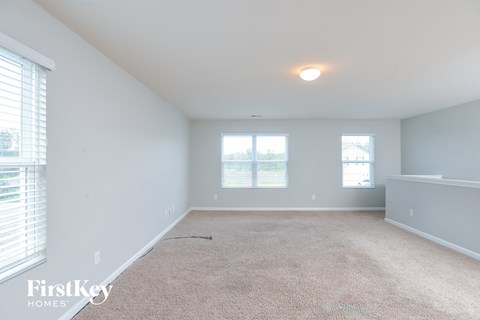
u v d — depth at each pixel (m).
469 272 2.58
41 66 1.56
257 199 6.01
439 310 1.93
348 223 4.70
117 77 2.57
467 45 2.17
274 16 1.74
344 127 6.00
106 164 2.34
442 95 3.87
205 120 6.03
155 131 3.63
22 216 1.48
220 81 3.14
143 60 2.47
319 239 3.71
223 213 5.61
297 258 2.97
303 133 6.01
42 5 1.58
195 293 2.19
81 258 1.97
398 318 1.84
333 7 1.63
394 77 3.01
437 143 4.98
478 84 3.30
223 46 2.19
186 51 2.29
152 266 2.75
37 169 1.57
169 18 1.76
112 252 2.43
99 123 2.24
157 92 3.61
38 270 1.57
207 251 3.21
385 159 6.01
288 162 6.00
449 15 1.71
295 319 1.83
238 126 6.02
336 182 5.99
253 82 3.19
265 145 6.09
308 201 6.01
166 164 4.13
